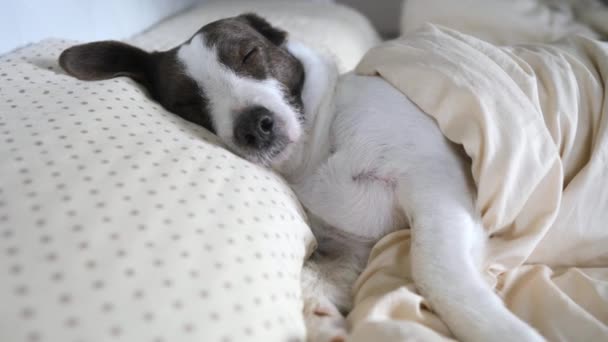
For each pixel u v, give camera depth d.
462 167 1.17
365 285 1.07
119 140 0.90
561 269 1.19
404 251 1.13
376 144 1.19
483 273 1.09
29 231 0.69
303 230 1.03
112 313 0.64
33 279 0.64
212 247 0.77
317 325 0.93
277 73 1.34
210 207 0.83
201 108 1.29
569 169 1.22
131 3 2.05
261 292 0.77
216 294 0.72
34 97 1.02
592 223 1.16
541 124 1.11
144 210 0.77
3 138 0.85
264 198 0.95
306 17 2.39
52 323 0.61
